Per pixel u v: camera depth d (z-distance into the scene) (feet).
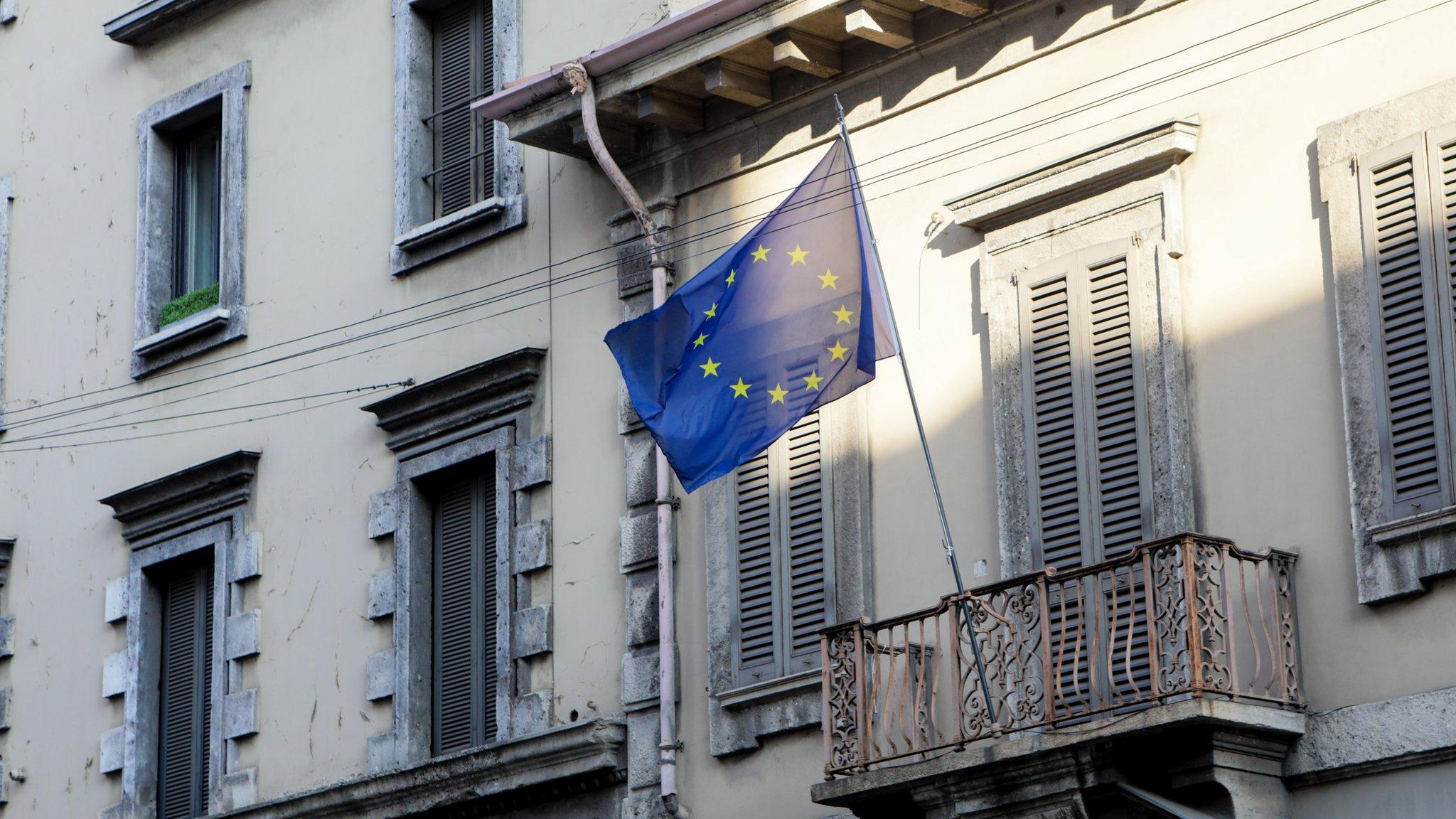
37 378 96.17
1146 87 65.67
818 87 73.00
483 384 79.20
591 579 75.41
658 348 68.44
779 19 70.13
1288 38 63.00
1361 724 57.98
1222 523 61.77
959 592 62.49
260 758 83.41
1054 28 67.92
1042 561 64.69
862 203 66.18
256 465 86.48
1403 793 57.36
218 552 86.63
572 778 73.72
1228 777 58.03
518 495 77.92
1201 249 63.62
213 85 91.86
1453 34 59.98
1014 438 66.08
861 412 70.08
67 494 93.61
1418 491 58.23
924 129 70.59
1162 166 64.34
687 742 71.92
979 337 67.97
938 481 68.03
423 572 80.59
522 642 76.54
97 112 97.04
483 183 82.89
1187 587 57.62
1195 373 63.10
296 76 89.20
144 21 94.22
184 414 89.92
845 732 64.59
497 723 76.79
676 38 72.33
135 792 87.35
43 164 98.78
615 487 75.41
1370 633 58.49
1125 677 61.82
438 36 85.76
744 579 71.51
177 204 94.43
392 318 83.46
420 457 81.05
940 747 61.82
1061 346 65.62
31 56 100.78
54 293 96.58
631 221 76.74
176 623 89.25
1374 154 60.44
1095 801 60.13
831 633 65.36
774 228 67.67
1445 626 57.16
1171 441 62.59
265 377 87.20
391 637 80.28
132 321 93.04
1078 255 65.62
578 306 77.82
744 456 66.28
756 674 70.44
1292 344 61.36
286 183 88.43
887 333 65.36
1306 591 59.82
